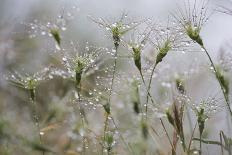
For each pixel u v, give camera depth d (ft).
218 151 1.86
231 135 1.84
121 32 1.69
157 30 1.68
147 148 1.65
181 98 1.71
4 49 2.34
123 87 1.75
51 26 1.79
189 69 1.84
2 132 1.58
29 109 2.18
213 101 1.66
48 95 2.21
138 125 1.65
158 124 1.84
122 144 1.78
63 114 2.06
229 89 1.69
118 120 1.85
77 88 1.73
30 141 1.59
